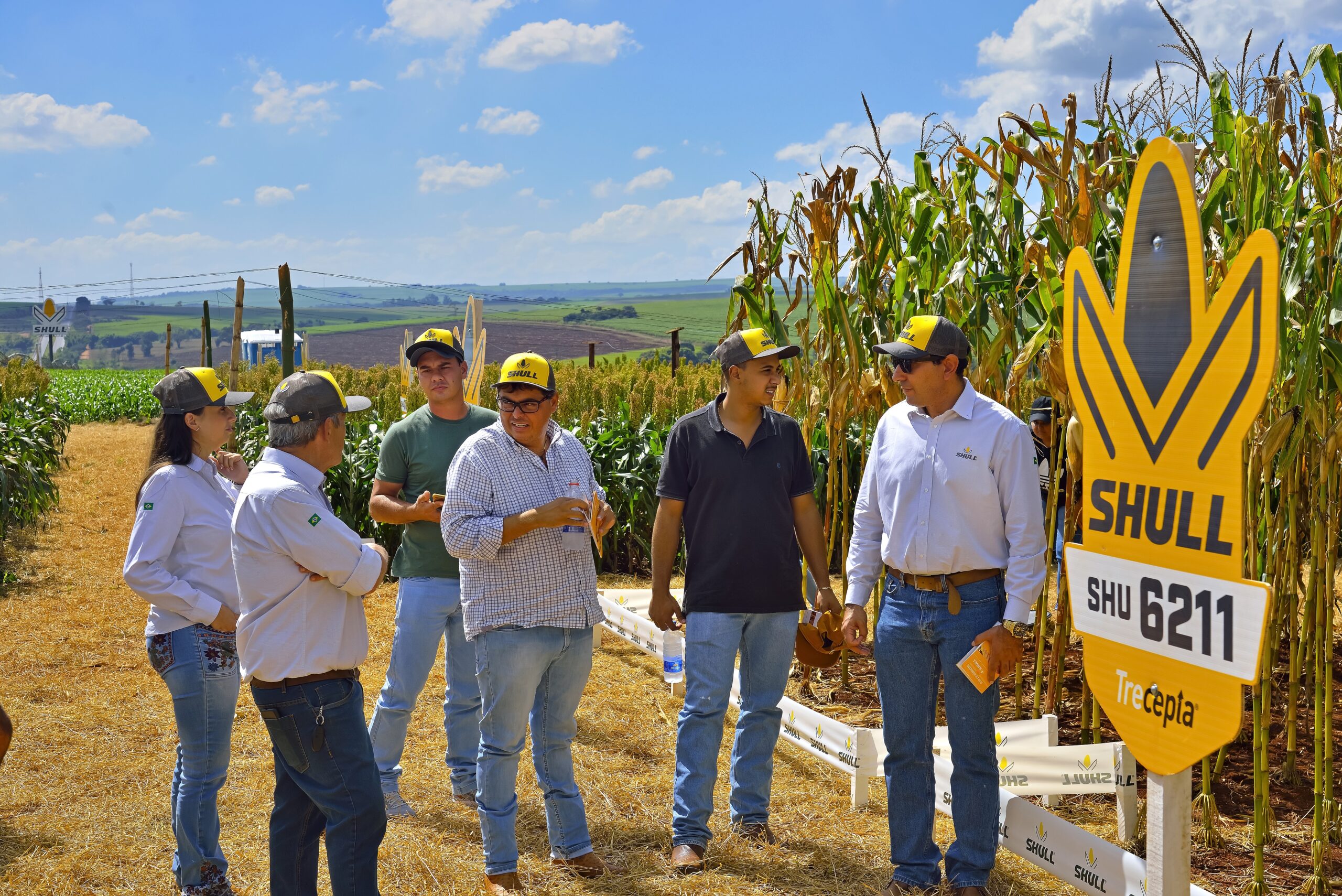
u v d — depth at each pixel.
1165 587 2.12
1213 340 1.98
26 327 144.75
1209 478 2.00
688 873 3.49
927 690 3.28
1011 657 3.04
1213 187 3.83
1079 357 2.41
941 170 5.18
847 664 5.60
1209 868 3.45
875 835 3.82
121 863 3.57
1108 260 4.37
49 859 3.58
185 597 2.98
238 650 2.73
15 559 9.54
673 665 5.50
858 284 5.25
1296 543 3.80
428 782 4.31
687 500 3.70
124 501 13.73
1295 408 3.38
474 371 8.73
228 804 4.08
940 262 5.09
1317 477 3.56
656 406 10.70
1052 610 6.77
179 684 3.05
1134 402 2.21
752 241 5.45
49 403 15.80
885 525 3.29
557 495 3.39
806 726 4.51
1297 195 3.62
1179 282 2.07
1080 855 3.13
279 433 2.79
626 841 3.77
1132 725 2.24
